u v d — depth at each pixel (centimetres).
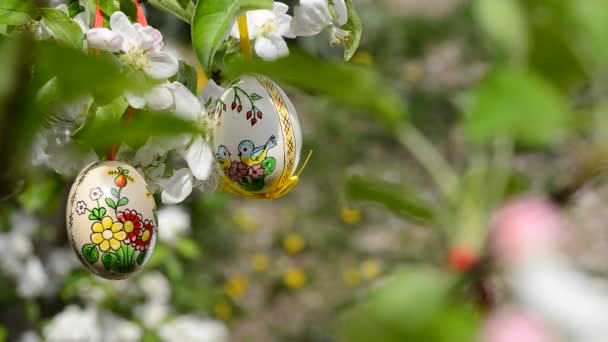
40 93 54
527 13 35
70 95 32
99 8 71
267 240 264
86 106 68
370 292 34
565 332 32
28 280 132
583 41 35
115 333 138
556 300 32
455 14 286
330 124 284
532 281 33
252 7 67
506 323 33
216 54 72
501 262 35
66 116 67
